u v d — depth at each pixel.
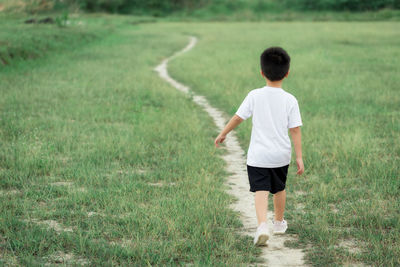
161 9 61.56
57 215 3.96
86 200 4.26
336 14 54.56
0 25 22.02
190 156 5.70
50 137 6.44
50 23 26.62
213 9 60.91
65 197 4.35
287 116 3.25
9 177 4.88
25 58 15.13
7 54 14.25
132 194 4.40
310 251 3.38
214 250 3.31
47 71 13.29
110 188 4.55
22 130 6.73
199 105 9.23
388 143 6.30
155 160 5.62
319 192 4.51
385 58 16.06
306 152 5.84
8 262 3.10
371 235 3.52
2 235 3.54
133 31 32.22
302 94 9.91
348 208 4.12
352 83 11.12
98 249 3.29
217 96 10.02
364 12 55.47
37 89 10.30
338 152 5.78
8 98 9.11
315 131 6.86
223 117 8.30
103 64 15.12
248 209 4.24
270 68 3.20
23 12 29.52
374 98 9.38
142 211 3.96
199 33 31.06
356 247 3.42
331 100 9.30
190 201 4.21
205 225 3.66
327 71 13.41
